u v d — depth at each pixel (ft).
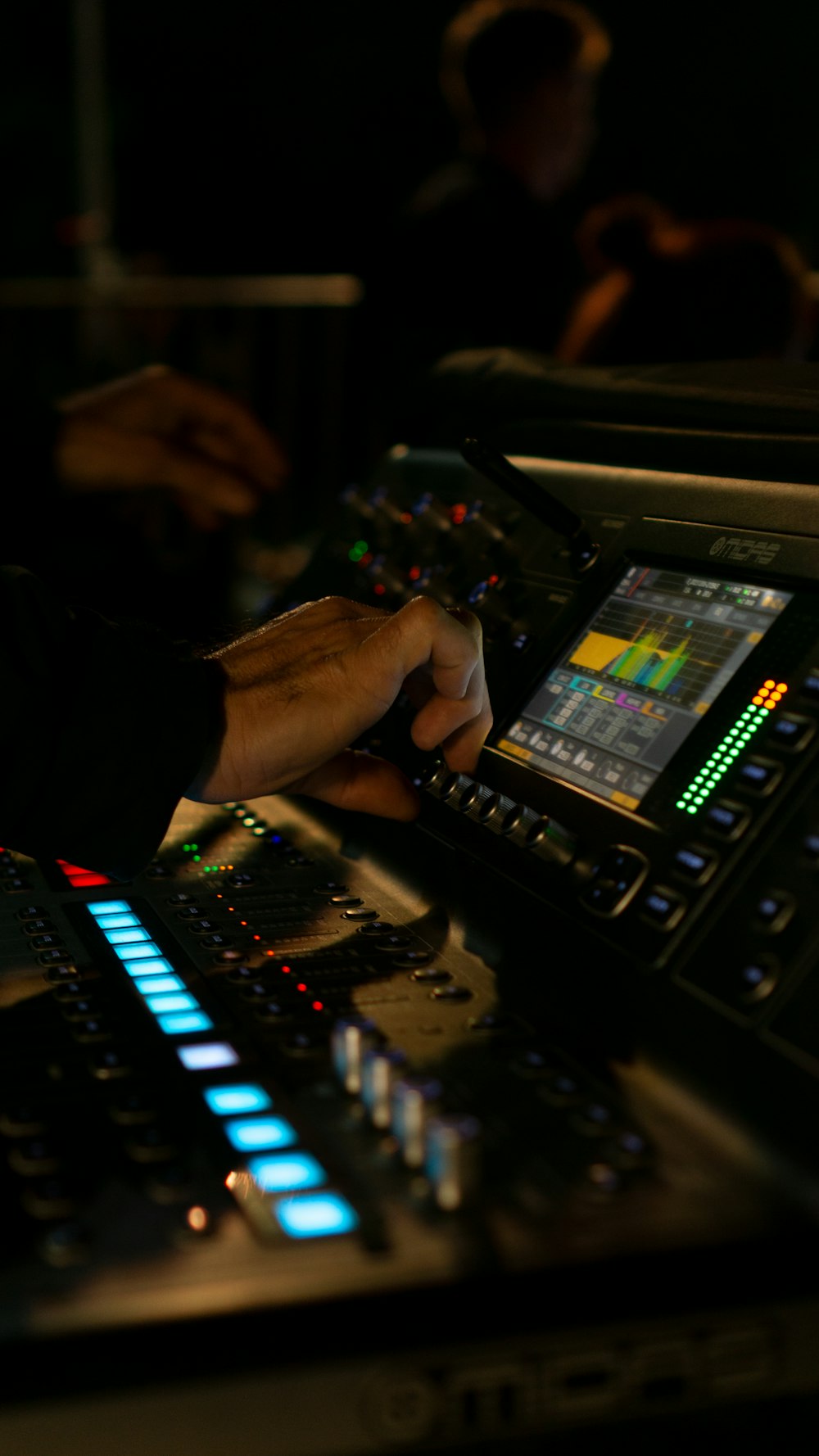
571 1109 1.91
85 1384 1.45
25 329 17.04
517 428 3.92
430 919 2.72
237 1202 1.66
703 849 2.23
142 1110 1.88
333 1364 1.50
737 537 2.74
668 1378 1.60
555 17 8.47
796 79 27.58
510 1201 1.68
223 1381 1.48
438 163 30.91
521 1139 1.82
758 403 2.91
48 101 27.35
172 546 7.41
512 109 8.51
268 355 17.17
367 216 30.58
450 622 2.74
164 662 2.61
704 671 2.57
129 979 2.36
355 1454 1.52
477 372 4.27
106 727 2.51
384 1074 1.85
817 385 2.96
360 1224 1.62
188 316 17.24
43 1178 1.71
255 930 2.63
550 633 3.11
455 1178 1.65
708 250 7.00
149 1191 1.68
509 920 2.52
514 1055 2.08
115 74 29.94
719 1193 1.73
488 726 2.99
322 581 4.29
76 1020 2.18
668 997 2.09
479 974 2.44
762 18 27.45
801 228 26.78
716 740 2.40
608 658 2.88
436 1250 1.58
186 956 2.49
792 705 2.30
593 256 7.89
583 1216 1.66
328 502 17.17
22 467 5.76
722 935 2.09
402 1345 1.52
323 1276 1.53
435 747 3.11
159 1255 1.56
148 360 17.22
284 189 30.94
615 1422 1.59
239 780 2.69
